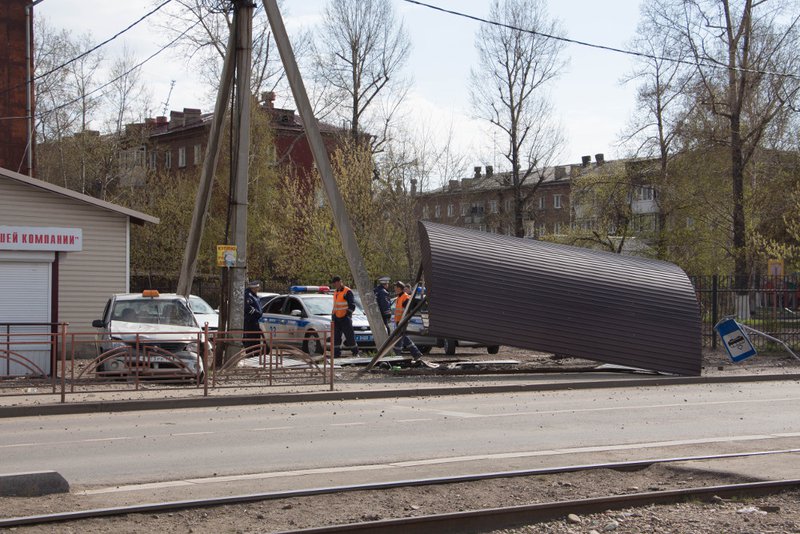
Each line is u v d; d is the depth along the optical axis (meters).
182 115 75.12
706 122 39.88
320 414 13.70
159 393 15.64
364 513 6.86
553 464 8.91
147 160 58.16
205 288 42.44
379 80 51.53
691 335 19.70
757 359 23.48
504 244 20.08
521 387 17.34
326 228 41.53
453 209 79.50
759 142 40.31
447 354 25.52
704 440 10.73
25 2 36.75
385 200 45.62
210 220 45.62
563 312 19.14
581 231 45.09
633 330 19.42
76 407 14.00
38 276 17.69
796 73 37.38
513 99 52.38
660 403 15.00
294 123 64.12
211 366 17.02
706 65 33.59
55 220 22.70
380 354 19.70
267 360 17.33
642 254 43.88
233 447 10.43
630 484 7.99
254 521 6.64
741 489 7.65
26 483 7.61
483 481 8.05
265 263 47.03
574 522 6.81
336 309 22.56
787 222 39.34
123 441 10.94
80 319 23.03
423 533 6.43
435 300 18.45
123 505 7.14
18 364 16.27
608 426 12.07
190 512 6.90
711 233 42.62
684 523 6.78
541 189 85.25
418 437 11.13
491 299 18.73
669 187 41.91
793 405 14.61
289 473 8.55
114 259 23.50
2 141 36.25
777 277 25.44
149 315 18.91
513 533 6.57
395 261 44.78
